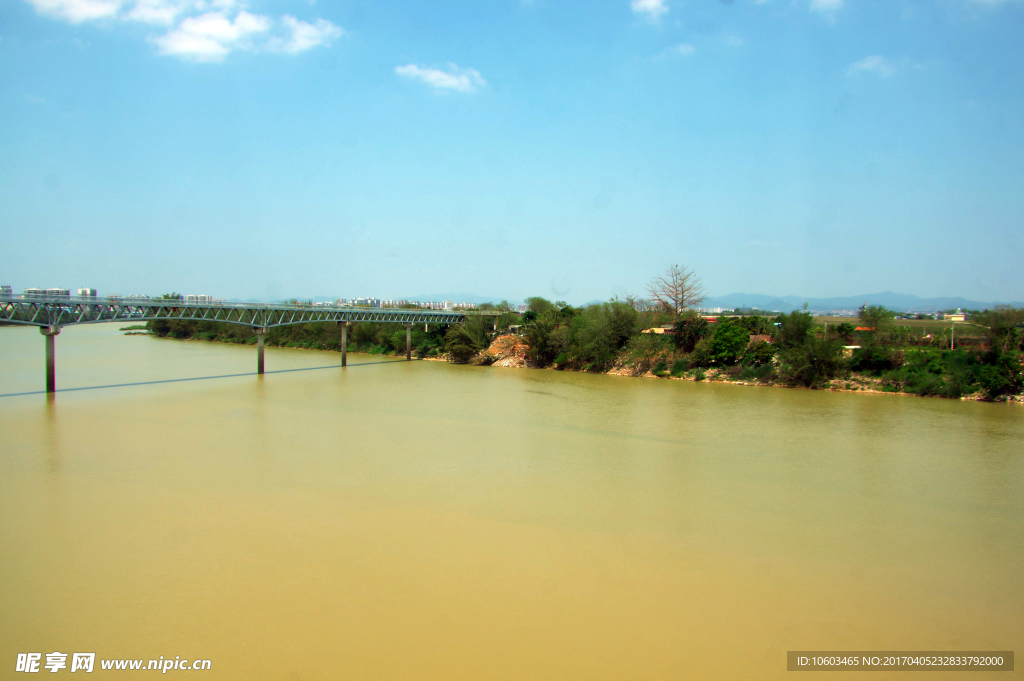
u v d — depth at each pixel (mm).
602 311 100750
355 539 29406
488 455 44562
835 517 33031
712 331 93000
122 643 20984
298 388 75875
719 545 29297
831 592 24922
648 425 55781
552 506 34188
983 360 72875
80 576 25531
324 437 49406
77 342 150125
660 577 25969
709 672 19656
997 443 49250
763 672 19719
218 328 160625
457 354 113750
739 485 38250
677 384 83688
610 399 70562
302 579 25438
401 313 115625
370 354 132500
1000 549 29141
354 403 65875
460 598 24062
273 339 151250
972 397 69562
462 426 54531
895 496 36438
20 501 33906
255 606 23344
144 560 26984
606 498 35656
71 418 54969
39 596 23906
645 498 35688
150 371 90812
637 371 93062
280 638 21312
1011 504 35188
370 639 21266
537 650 20734
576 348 98188
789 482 38906
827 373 78375
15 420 53969
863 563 27562
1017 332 71812
